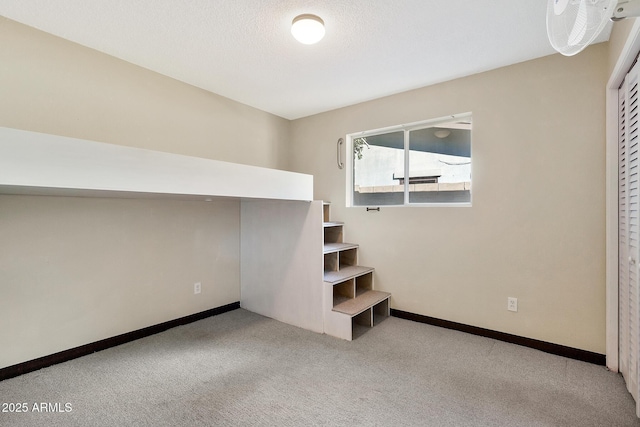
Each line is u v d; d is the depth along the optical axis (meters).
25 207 2.16
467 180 2.98
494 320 2.73
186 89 3.03
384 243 3.38
